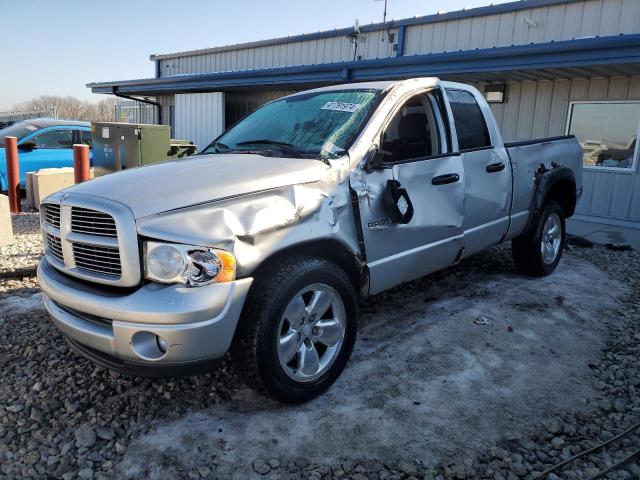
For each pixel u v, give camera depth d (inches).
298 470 103.2
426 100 164.4
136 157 373.1
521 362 146.9
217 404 124.8
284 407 123.5
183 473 102.1
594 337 164.6
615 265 249.9
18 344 155.0
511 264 242.7
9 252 250.8
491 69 346.3
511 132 417.1
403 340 158.4
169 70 757.9
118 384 133.1
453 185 162.1
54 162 436.5
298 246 119.5
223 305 105.3
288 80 478.9
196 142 633.6
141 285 106.8
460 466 104.0
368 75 415.2
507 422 119.4
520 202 200.5
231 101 624.7
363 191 134.0
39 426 117.3
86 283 115.3
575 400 129.0
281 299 113.8
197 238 104.1
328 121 149.6
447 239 163.5
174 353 103.2
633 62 292.4
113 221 107.7
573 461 106.8
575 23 380.8
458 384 134.6
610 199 376.2
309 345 123.7
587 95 375.9
